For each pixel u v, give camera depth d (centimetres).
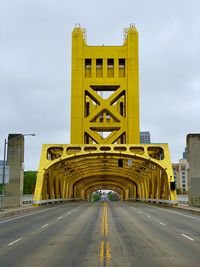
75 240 1645
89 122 7338
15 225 2427
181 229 2166
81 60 7531
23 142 5381
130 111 7362
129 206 5766
